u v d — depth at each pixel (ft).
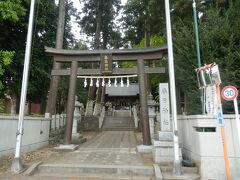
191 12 49.21
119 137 56.49
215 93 22.44
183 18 50.62
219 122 20.67
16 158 23.94
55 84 48.88
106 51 38.11
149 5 58.34
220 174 21.53
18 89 49.39
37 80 54.70
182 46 35.42
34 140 35.53
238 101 28.86
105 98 126.41
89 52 38.37
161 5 55.21
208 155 21.97
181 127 31.04
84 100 95.35
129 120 84.38
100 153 33.53
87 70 38.65
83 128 75.20
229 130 22.07
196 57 33.86
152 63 67.31
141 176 23.53
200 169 22.17
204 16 48.16
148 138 35.37
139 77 37.40
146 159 28.99
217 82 21.25
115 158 29.60
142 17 66.33
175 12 51.70
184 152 29.22
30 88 51.21
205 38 32.83
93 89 89.45
